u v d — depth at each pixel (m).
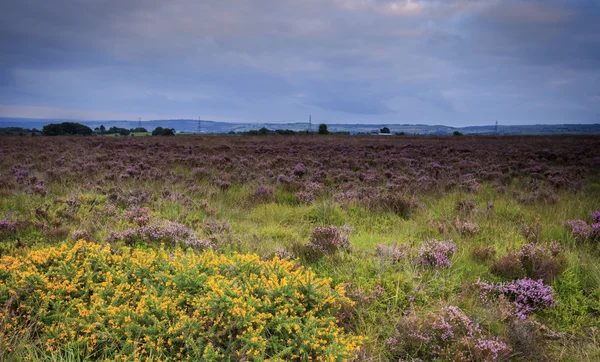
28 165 14.23
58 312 3.55
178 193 9.52
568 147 26.44
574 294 4.66
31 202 8.59
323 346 3.18
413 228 7.15
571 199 9.33
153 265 4.40
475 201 9.32
